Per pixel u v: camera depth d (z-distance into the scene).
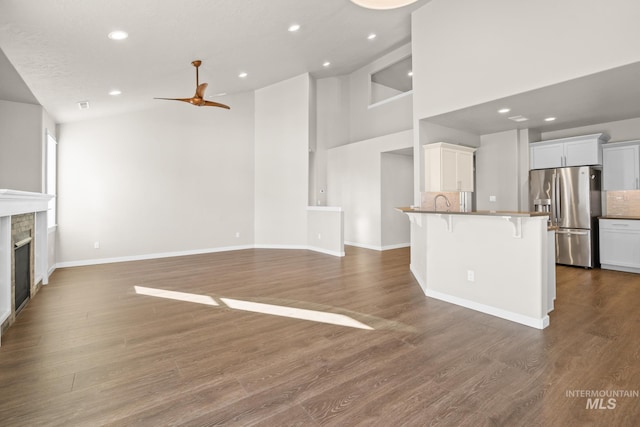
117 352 2.44
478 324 2.94
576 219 5.31
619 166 5.23
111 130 5.96
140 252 6.29
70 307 3.47
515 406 1.77
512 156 5.95
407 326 2.91
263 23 4.20
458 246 3.48
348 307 3.45
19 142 4.40
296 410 1.75
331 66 7.16
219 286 4.32
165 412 1.74
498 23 3.88
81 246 5.70
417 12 4.87
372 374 2.11
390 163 7.52
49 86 4.02
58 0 2.60
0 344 2.57
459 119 4.96
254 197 7.80
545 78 3.48
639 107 4.39
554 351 2.41
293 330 2.85
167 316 3.21
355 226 7.93
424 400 1.83
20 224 3.35
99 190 5.86
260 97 7.77
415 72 4.95
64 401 1.83
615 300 3.61
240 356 2.37
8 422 1.65
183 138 6.81
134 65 4.16
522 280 2.94
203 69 5.10
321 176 8.48
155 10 3.15
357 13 4.69
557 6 3.38
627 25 2.96
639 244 4.87
